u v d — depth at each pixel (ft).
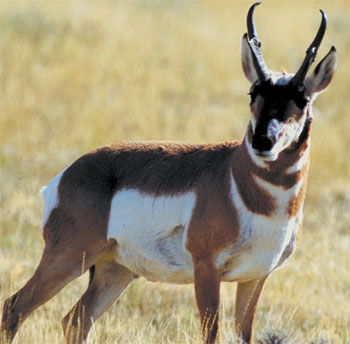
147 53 213.66
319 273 91.91
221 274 64.95
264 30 243.81
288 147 60.64
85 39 215.92
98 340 70.64
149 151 69.05
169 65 208.54
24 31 212.84
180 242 65.82
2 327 67.15
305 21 263.70
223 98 188.65
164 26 246.68
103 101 172.76
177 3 278.05
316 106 184.55
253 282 67.41
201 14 275.80
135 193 67.26
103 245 69.05
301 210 64.95
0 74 182.29
